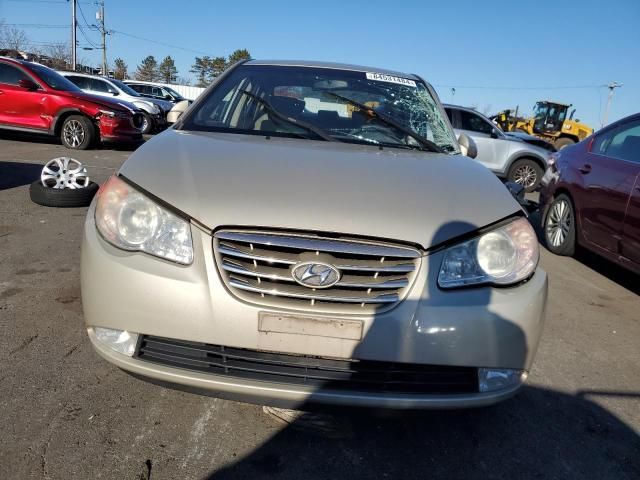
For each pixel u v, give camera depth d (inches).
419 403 74.4
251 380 73.9
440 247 76.0
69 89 417.4
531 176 449.4
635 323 154.2
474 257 77.2
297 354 73.5
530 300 78.1
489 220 80.4
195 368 75.4
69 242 175.3
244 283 73.2
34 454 77.7
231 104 117.6
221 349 74.5
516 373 79.2
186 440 84.1
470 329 74.0
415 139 116.6
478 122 450.3
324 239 73.2
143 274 73.9
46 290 134.5
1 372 96.8
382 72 141.2
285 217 74.0
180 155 88.2
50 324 116.6
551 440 93.4
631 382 117.1
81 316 121.7
